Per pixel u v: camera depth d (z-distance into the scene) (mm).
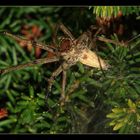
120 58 219
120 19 233
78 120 214
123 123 205
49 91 217
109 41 221
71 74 219
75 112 214
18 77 228
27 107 213
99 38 222
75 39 225
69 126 212
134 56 218
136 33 235
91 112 216
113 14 226
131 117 205
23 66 223
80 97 214
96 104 215
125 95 210
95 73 219
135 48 220
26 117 212
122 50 220
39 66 229
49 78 221
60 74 224
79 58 221
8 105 218
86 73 219
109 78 215
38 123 211
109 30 230
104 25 229
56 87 219
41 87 223
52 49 227
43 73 229
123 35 234
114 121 206
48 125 211
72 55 221
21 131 214
